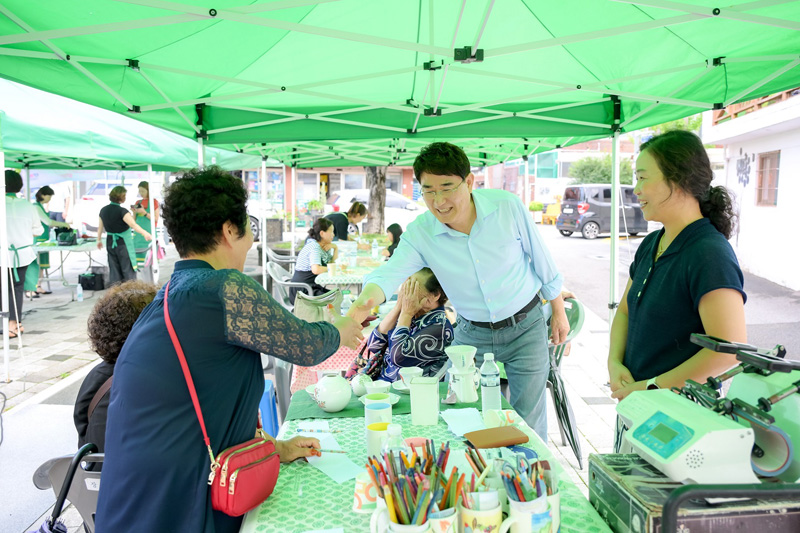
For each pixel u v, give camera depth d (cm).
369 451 170
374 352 290
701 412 127
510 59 378
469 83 427
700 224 179
